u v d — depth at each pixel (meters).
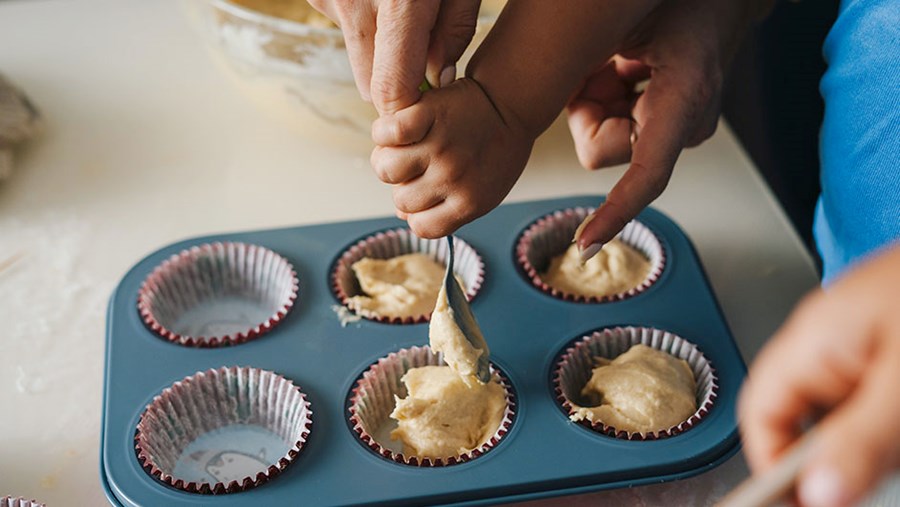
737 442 0.51
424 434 0.52
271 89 0.66
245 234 0.62
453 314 0.51
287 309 0.58
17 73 0.78
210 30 0.66
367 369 0.55
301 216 0.66
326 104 0.65
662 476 0.50
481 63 0.43
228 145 0.72
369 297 0.60
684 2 0.52
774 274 0.62
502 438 0.51
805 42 0.83
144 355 0.55
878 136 0.49
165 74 0.79
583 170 0.70
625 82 0.58
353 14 0.43
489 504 0.49
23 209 0.67
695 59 0.51
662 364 0.55
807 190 0.86
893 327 0.20
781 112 0.86
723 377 0.54
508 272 0.60
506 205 0.64
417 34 0.41
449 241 0.50
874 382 0.20
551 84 0.43
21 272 0.63
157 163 0.71
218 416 0.55
